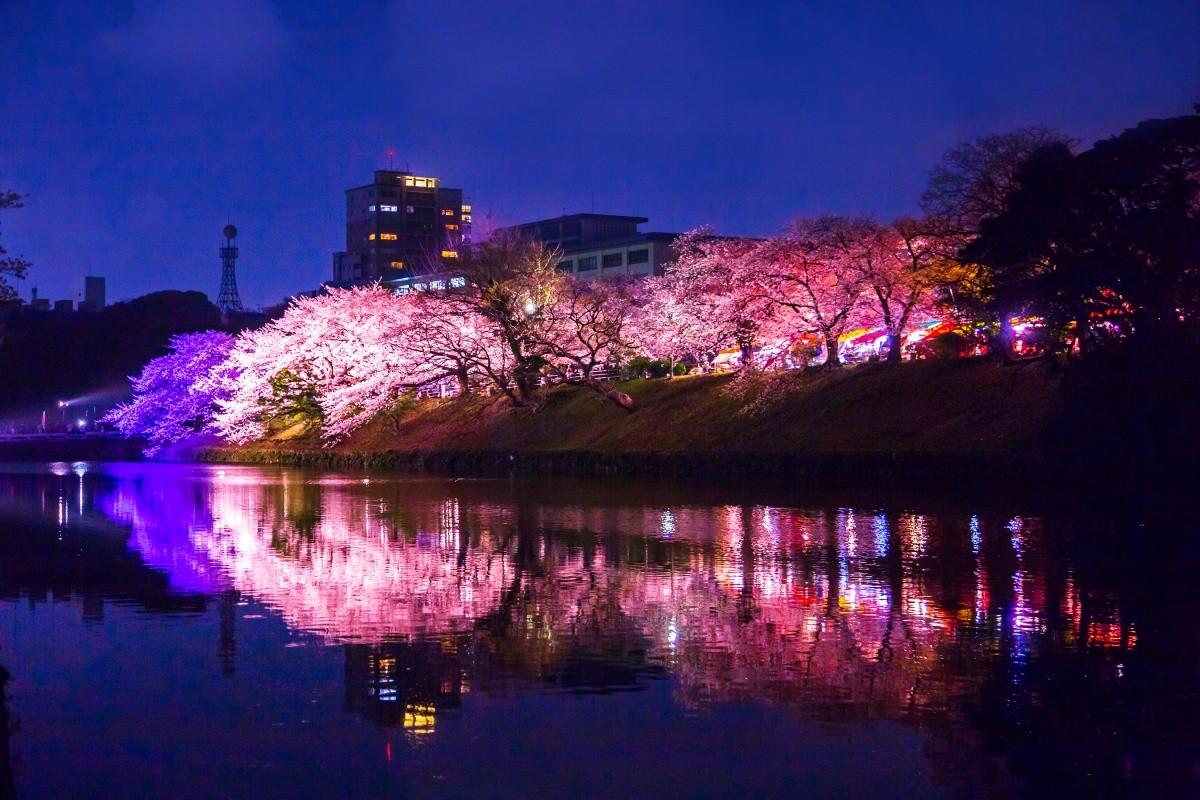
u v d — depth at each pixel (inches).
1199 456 1312.7
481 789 430.3
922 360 2034.9
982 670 580.4
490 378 2667.3
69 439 4052.7
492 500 1622.8
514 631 677.9
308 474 2551.7
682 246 2657.5
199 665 601.3
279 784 435.8
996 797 421.7
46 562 984.9
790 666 591.5
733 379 2385.6
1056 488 1434.5
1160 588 797.2
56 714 519.2
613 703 529.0
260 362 3282.5
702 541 1080.2
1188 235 1291.8
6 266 828.6
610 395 2493.8
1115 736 482.0
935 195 1782.7
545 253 2751.0
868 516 1258.0
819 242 2177.7
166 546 1102.4
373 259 7032.5
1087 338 1407.5
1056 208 1364.4
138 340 5206.7
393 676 577.6
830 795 424.5
